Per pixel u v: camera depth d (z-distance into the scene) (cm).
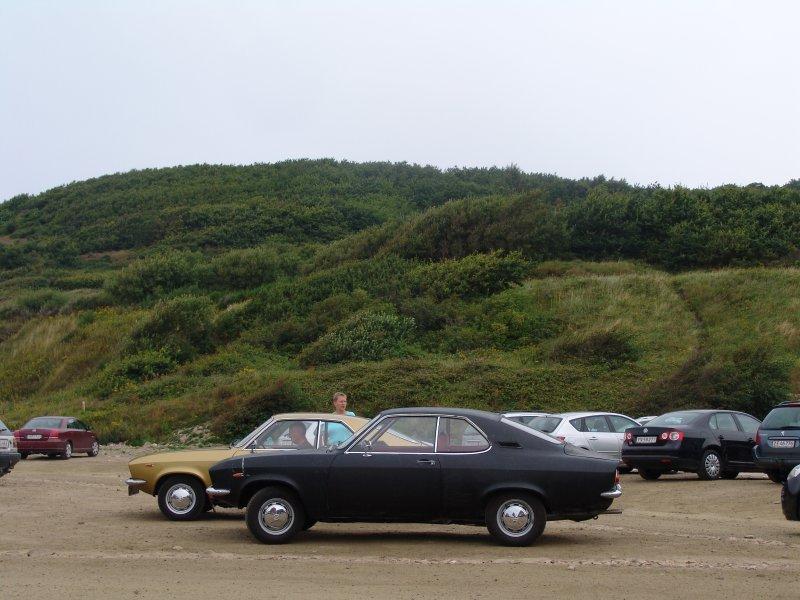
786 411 1736
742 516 1435
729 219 5716
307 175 10412
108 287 5722
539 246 5606
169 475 1349
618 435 2139
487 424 1092
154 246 8138
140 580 859
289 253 6694
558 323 4275
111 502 1605
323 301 4816
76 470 2417
